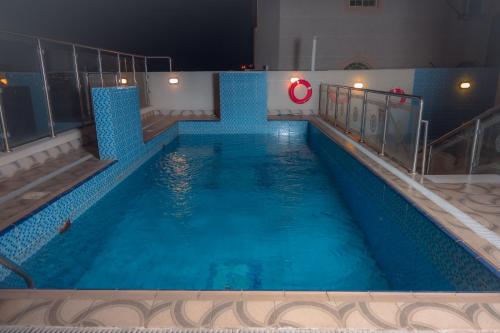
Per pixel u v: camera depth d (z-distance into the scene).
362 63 13.82
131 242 3.96
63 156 5.53
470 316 1.81
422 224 3.16
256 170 6.71
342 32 13.53
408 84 10.55
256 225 4.38
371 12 13.37
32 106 7.50
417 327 1.72
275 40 13.86
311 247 3.86
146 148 7.00
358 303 1.91
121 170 5.63
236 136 9.80
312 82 10.65
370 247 3.87
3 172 4.39
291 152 8.12
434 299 1.94
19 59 8.98
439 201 3.45
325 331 1.69
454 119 10.81
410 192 3.71
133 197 5.33
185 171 6.63
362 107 6.48
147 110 10.66
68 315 1.81
